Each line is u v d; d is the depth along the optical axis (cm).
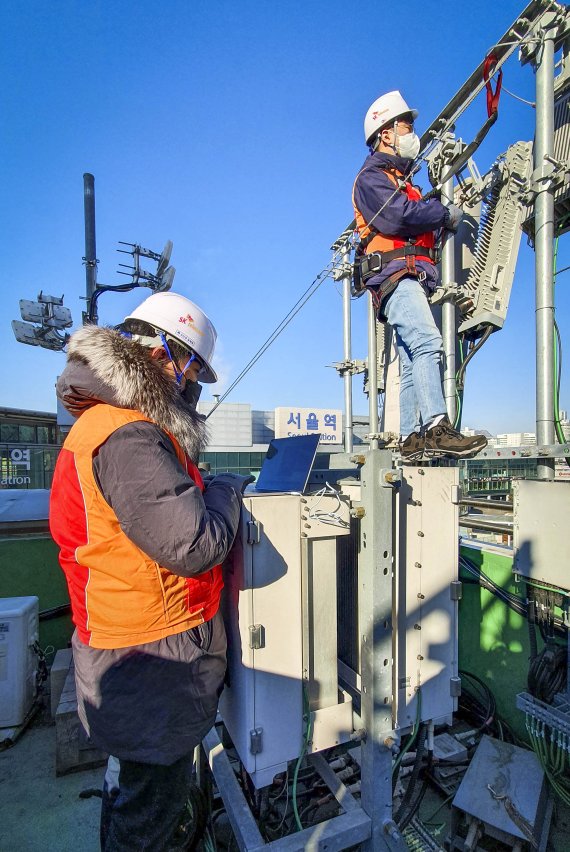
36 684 282
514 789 178
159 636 110
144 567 107
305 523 141
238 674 137
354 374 364
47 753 246
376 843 141
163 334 145
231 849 176
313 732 142
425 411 202
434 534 166
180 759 117
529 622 202
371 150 244
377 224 220
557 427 204
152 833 118
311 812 175
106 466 103
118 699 108
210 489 127
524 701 184
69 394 117
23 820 200
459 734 224
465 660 254
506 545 244
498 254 246
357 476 200
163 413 118
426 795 201
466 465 302
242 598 133
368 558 144
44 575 322
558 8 185
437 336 209
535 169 196
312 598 147
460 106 219
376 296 237
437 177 254
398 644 158
